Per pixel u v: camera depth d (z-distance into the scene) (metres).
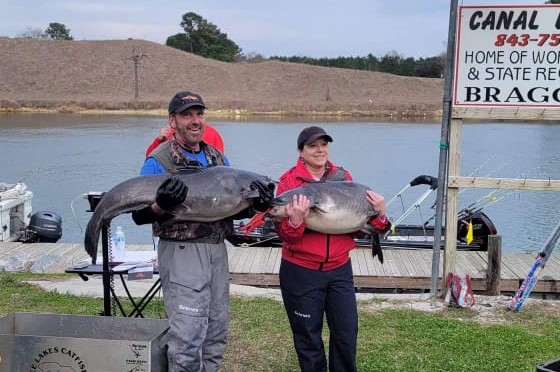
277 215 3.73
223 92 72.88
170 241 3.49
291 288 3.94
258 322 5.77
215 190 3.37
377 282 7.95
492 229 9.87
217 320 3.66
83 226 14.20
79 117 52.28
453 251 6.61
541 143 31.77
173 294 3.47
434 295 6.66
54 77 70.94
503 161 24.44
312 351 3.96
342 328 3.95
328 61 95.88
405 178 21.66
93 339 3.28
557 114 6.32
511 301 6.44
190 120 3.59
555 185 6.34
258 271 8.13
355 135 39.34
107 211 3.36
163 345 3.46
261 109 63.50
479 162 24.19
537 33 6.25
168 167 3.57
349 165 24.89
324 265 3.88
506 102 6.36
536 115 6.34
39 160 25.30
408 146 32.41
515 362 4.86
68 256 8.99
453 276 6.57
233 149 29.89
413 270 8.17
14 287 7.04
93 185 19.83
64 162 24.81
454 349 5.14
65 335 3.79
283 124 48.59
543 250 6.41
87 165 24.06
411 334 5.49
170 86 73.19
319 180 4.07
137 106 61.34
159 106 61.75
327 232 3.82
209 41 100.00
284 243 3.96
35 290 6.91
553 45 6.24
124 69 74.31
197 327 3.43
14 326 3.80
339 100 71.38
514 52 6.30
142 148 29.72
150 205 3.34
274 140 34.62
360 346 5.18
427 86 79.12
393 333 5.53
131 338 3.75
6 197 12.02
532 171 21.66
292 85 76.56
